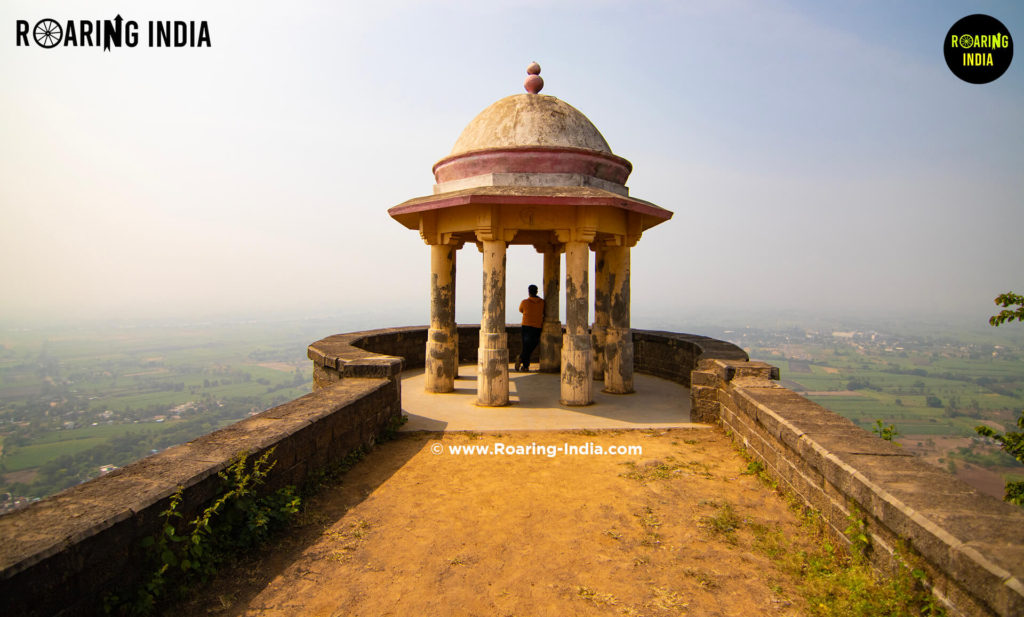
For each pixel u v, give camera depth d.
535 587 3.29
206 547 3.29
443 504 4.53
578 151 8.25
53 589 2.44
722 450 6.06
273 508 3.94
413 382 10.63
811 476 4.11
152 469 3.42
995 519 2.71
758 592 3.20
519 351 13.79
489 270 8.29
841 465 3.55
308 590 3.23
